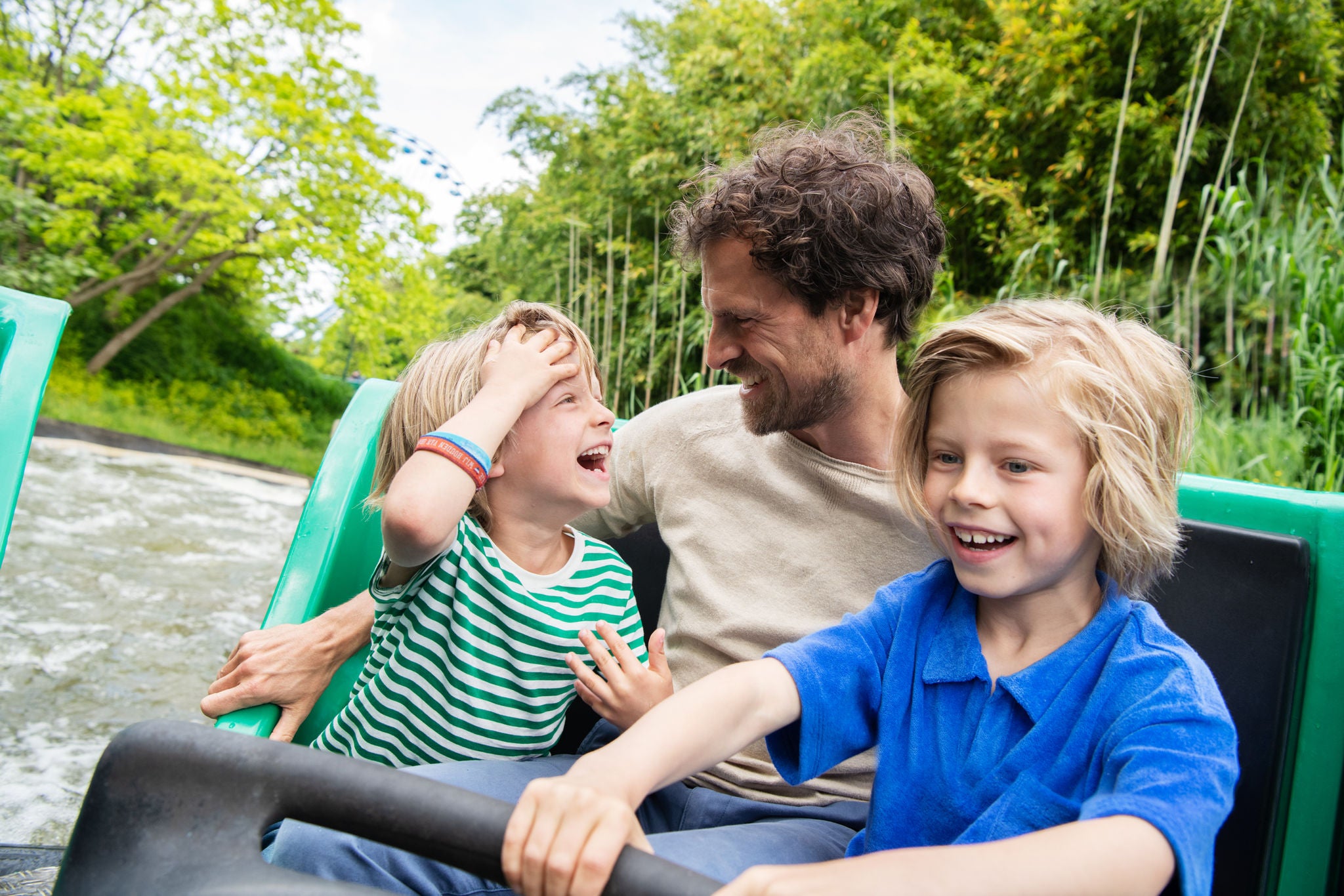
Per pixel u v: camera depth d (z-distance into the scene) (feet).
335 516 3.44
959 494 2.09
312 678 3.02
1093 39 14.06
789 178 2.87
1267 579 2.56
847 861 1.54
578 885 1.40
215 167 29.96
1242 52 13.24
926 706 2.27
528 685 2.90
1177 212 13.89
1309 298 10.50
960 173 14.39
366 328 33.37
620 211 18.37
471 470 2.63
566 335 3.06
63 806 5.08
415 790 1.44
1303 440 9.61
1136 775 1.75
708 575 3.18
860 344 2.96
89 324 33.58
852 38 16.51
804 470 3.09
